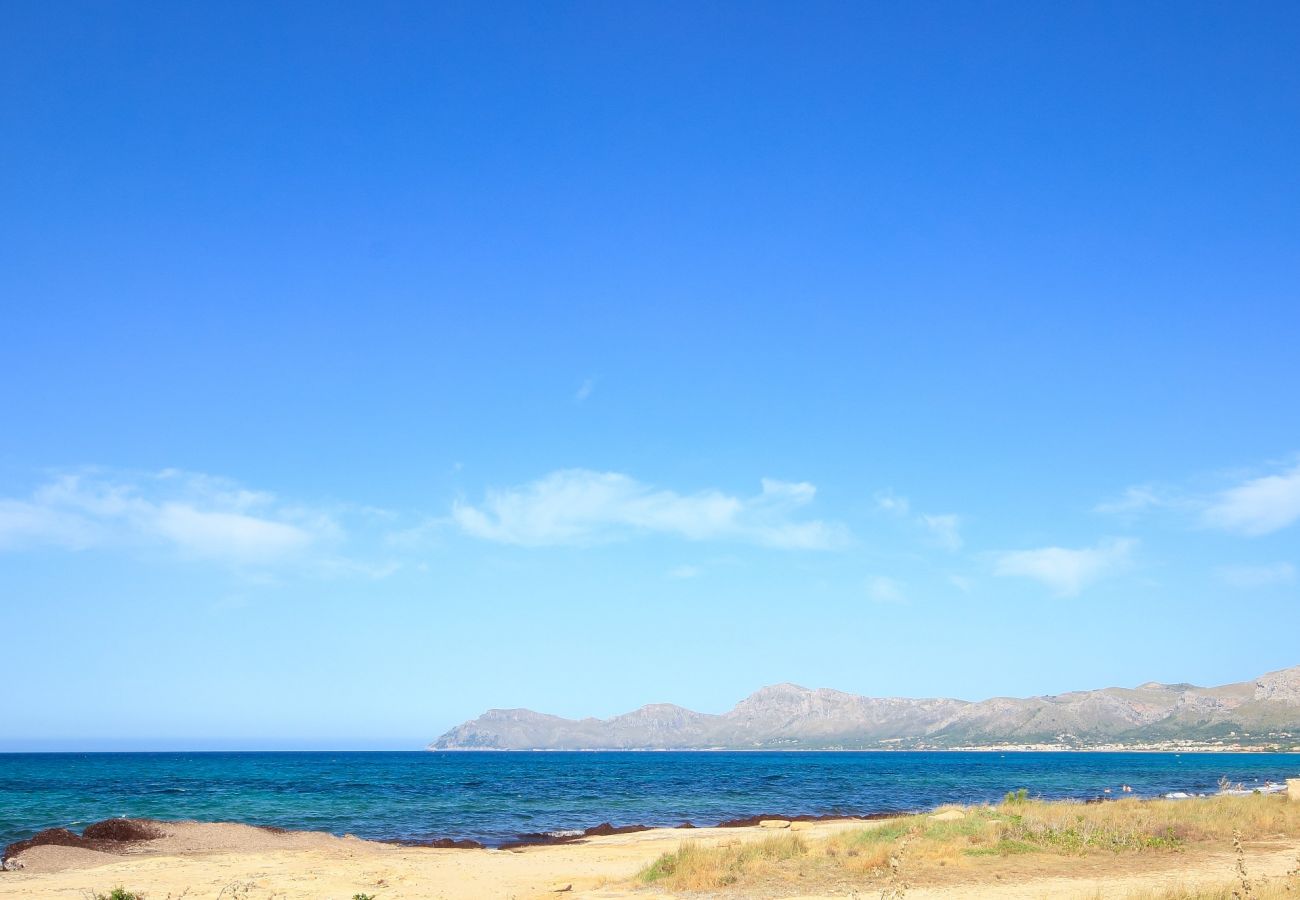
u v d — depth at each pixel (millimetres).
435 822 55875
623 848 38906
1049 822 32125
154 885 27953
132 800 69250
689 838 42781
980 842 29562
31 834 44406
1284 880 21219
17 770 143625
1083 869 26344
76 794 76438
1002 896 22406
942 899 22141
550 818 59438
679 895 24266
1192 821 33625
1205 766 180875
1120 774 137000
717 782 114250
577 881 27922
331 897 25812
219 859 34062
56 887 27516
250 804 66688
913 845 29016
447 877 29781
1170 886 21266
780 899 23000
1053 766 186500
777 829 48156
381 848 39219
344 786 93812
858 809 66812
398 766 187000
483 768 179125
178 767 165375
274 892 26578
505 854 37062
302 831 44031
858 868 26312
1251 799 43438
